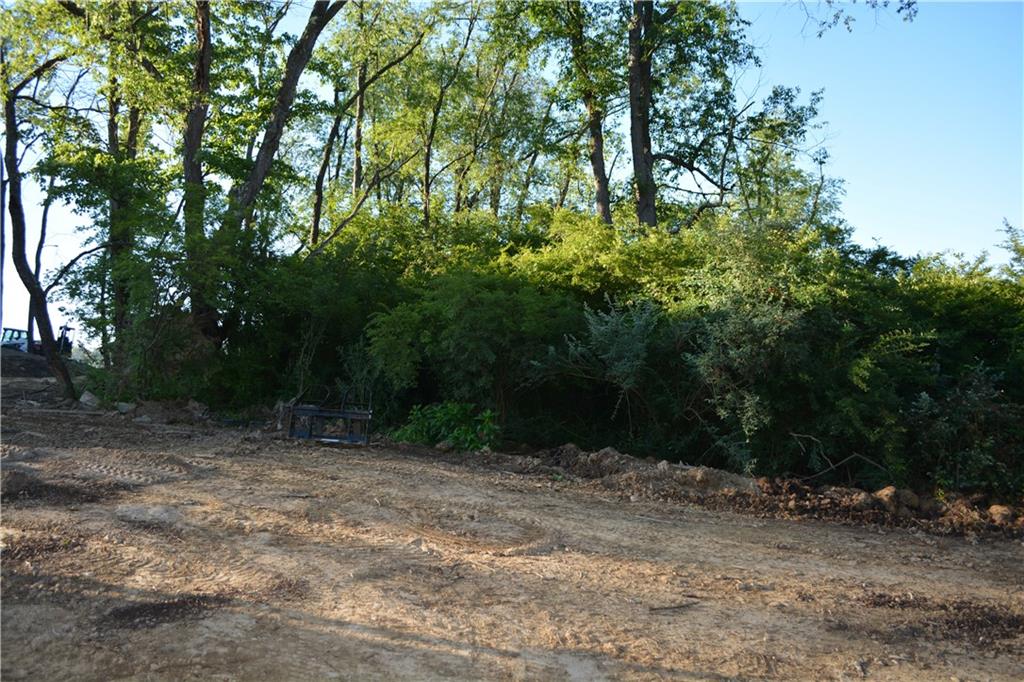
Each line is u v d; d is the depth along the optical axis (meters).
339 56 26.44
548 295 15.43
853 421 11.64
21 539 6.79
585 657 5.38
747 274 12.51
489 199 33.88
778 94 26.03
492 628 5.75
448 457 13.21
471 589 6.54
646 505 10.32
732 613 6.41
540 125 28.20
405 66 28.56
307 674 4.84
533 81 34.09
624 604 6.44
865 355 11.97
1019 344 13.89
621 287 15.41
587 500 10.36
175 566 6.54
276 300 17.62
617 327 13.41
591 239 15.77
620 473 11.86
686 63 25.70
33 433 12.54
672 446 13.91
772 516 10.24
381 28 24.44
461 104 31.86
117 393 17.12
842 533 9.54
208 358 17.70
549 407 15.87
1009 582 7.82
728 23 24.86
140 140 27.80
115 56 19.55
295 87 21.14
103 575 6.19
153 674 4.71
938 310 14.34
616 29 24.83
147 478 9.63
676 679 5.14
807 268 12.64
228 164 21.61
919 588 7.40
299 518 8.31
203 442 12.98
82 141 21.05
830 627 6.24
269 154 20.72
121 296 18.05
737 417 12.62
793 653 5.69
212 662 4.91
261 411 16.97
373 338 15.48
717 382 12.50
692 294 13.58
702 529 9.17
